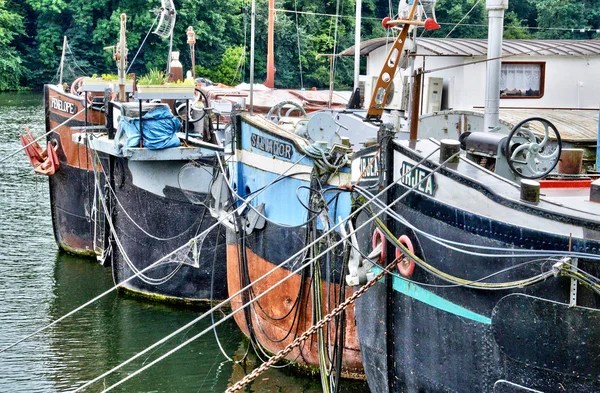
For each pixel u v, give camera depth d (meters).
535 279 8.47
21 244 22.06
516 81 19.34
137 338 15.59
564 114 18.02
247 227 14.54
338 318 11.96
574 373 8.35
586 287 8.23
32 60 73.44
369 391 12.89
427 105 19.25
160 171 17.08
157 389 13.52
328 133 13.01
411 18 14.11
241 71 56.53
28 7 74.88
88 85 20.31
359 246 11.30
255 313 14.55
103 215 20.22
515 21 51.25
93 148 17.78
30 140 21.97
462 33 52.62
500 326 8.73
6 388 13.34
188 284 17.30
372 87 19.36
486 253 9.02
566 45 20.19
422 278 9.95
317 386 13.43
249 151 14.66
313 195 12.45
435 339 9.85
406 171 10.25
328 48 59.09
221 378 13.93
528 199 8.76
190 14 62.31
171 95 16.27
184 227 17.17
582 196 9.36
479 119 15.60
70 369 14.18
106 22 67.12
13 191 27.69
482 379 9.29
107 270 19.94
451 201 9.53
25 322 16.25
